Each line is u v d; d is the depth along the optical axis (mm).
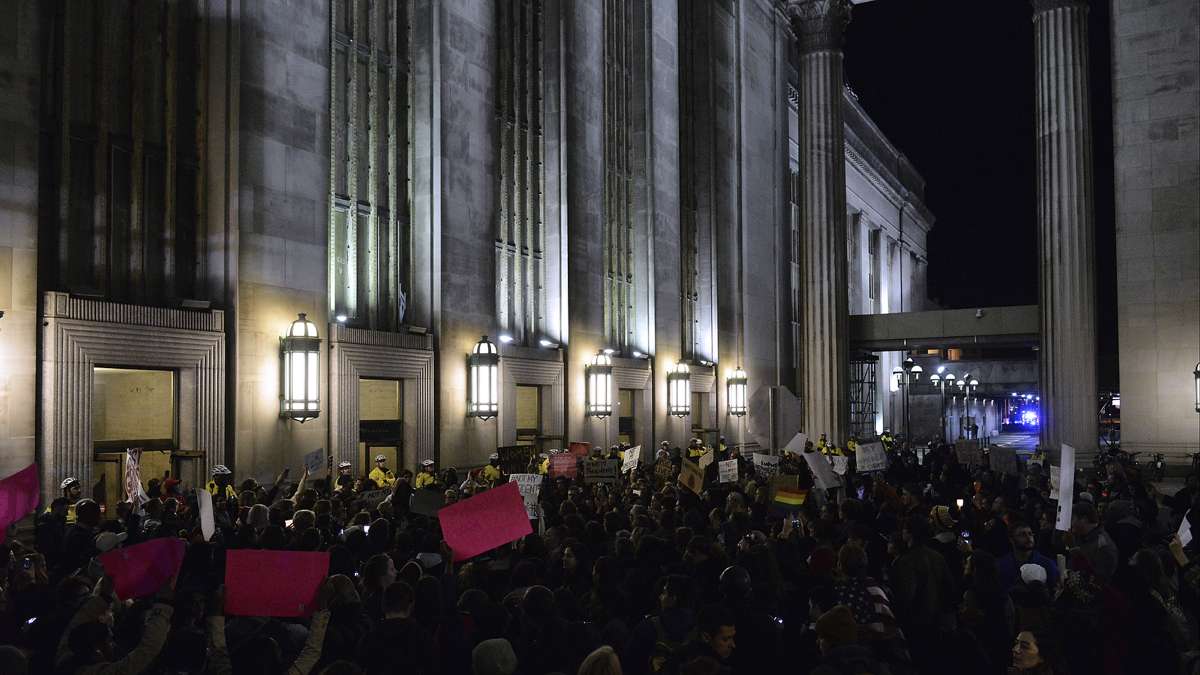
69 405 16219
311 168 21547
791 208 53344
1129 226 36812
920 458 51281
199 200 19578
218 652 6348
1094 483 19891
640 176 37625
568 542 9367
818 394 42281
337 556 8852
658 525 12211
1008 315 44594
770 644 6949
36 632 6996
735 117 45781
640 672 6832
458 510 8820
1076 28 38062
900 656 6977
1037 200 38594
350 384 22109
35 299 15992
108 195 17969
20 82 15977
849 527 11727
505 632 7000
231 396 19234
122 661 6113
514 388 28578
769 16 50531
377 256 24312
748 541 10359
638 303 37406
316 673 6559
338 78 23391
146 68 18906
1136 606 7703
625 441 35781
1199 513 12789
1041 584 8195
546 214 31625
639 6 38156
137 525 12508
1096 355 37312
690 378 38688
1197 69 36219
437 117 25672
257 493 16500
